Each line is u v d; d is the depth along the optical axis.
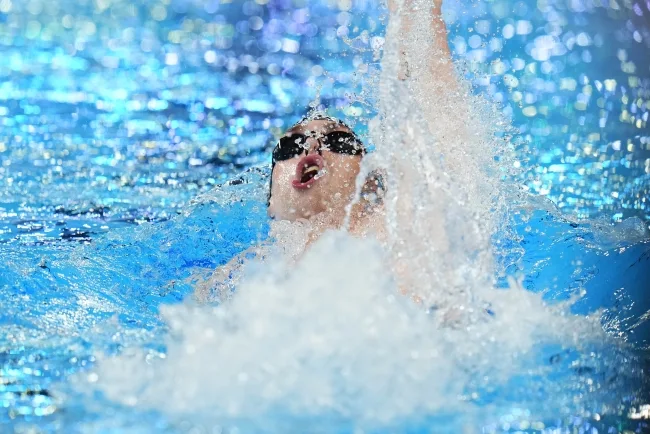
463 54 20.03
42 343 7.21
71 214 12.27
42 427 5.50
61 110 18.28
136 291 9.16
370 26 24.33
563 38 20.94
